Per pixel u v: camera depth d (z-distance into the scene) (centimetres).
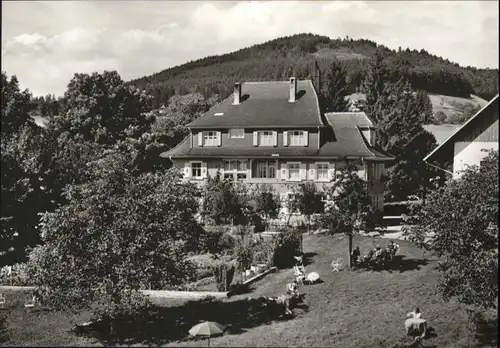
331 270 3083
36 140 4069
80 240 2341
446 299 2200
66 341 2288
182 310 2631
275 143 4897
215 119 5100
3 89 4934
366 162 4656
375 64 7762
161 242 2431
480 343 2169
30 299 2862
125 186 2438
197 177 4984
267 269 3219
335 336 2227
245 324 2417
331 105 8719
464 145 3056
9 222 3725
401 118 6169
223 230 3881
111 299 2423
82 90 6331
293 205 4316
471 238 2036
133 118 6438
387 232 3916
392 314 2422
